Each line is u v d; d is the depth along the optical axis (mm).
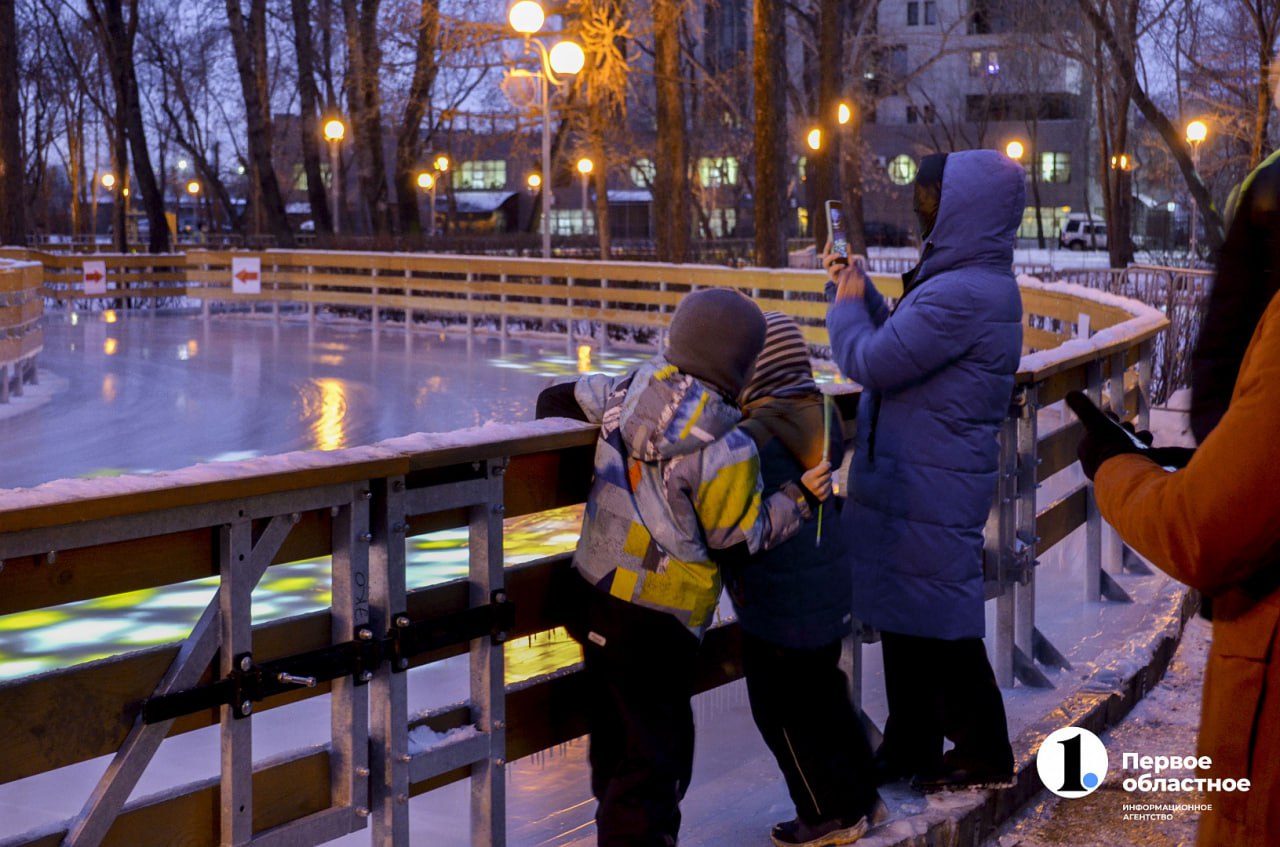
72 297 27234
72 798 3746
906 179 68000
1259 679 1698
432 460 2783
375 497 2742
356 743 2729
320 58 44906
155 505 2293
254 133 35719
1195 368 1918
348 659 2691
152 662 2416
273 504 2518
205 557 2467
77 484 2268
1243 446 1630
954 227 3426
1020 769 3848
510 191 77375
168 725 2414
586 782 4031
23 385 15312
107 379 15969
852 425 4051
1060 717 4199
